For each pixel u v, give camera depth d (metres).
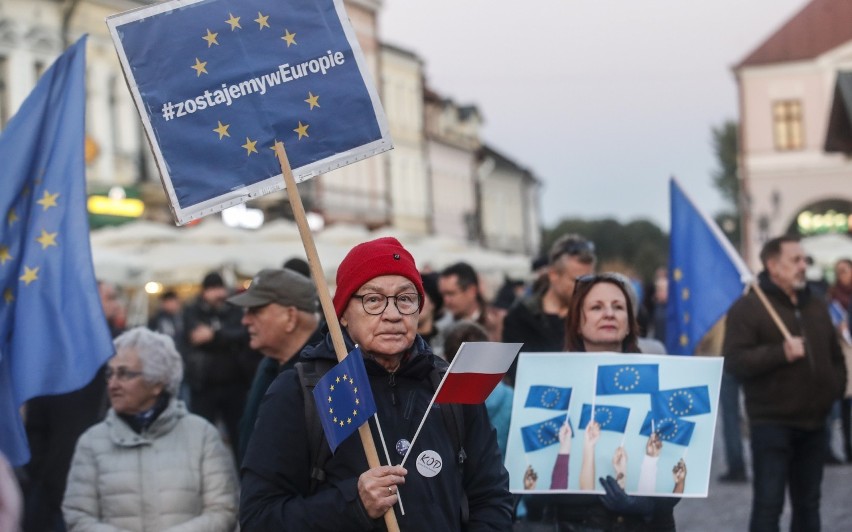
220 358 13.36
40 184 6.21
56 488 8.70
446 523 4.59
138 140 38.97
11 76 33.75
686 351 9.42
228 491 6.30
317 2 5.50
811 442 8.64
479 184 80.75
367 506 4.40
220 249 25.31
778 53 65.50
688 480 5.98
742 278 9.25
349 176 58.00
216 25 5.41
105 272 20.84
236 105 5.39
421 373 4.76
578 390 6.13
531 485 6.05
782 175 65.62
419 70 68.69
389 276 4.70
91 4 36.94
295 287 7.33
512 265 40.66
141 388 6.26
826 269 39.50
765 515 8.47
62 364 6.06
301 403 4.66
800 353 8.38
